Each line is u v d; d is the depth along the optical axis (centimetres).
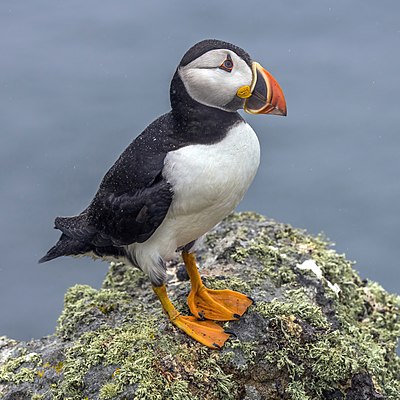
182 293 993
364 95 2475
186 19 2886
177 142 869
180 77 867
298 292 990
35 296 1786
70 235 950
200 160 848
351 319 1048
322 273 1077
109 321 970
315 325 934
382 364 946
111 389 847
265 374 896
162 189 856
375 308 1123
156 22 2852
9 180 2173
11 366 927
